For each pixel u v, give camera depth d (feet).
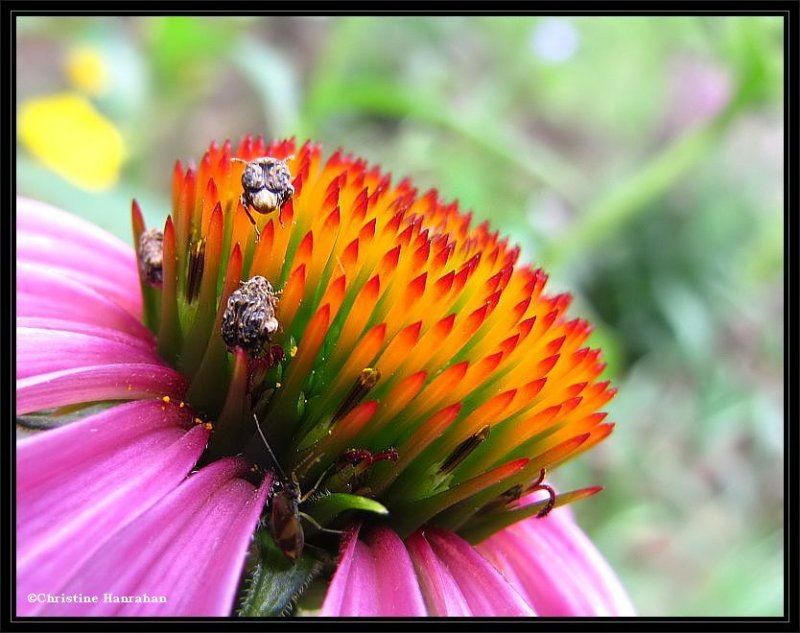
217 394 0.28
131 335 0.30
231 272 0.28
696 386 0.91
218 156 0.31
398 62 0.95
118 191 0.45
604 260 0.95
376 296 0.28
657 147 1.08
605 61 1.03
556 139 1.18
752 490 0.83
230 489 0.27
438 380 0.28
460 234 0.31
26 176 0.42
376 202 0.30
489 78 1.00
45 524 0.25
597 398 0.30
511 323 0.29
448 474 0.28
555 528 0.32
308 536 0.28
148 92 0.60
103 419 0.26
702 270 0.96
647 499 0.79
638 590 0.67
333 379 0.28
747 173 1.04
